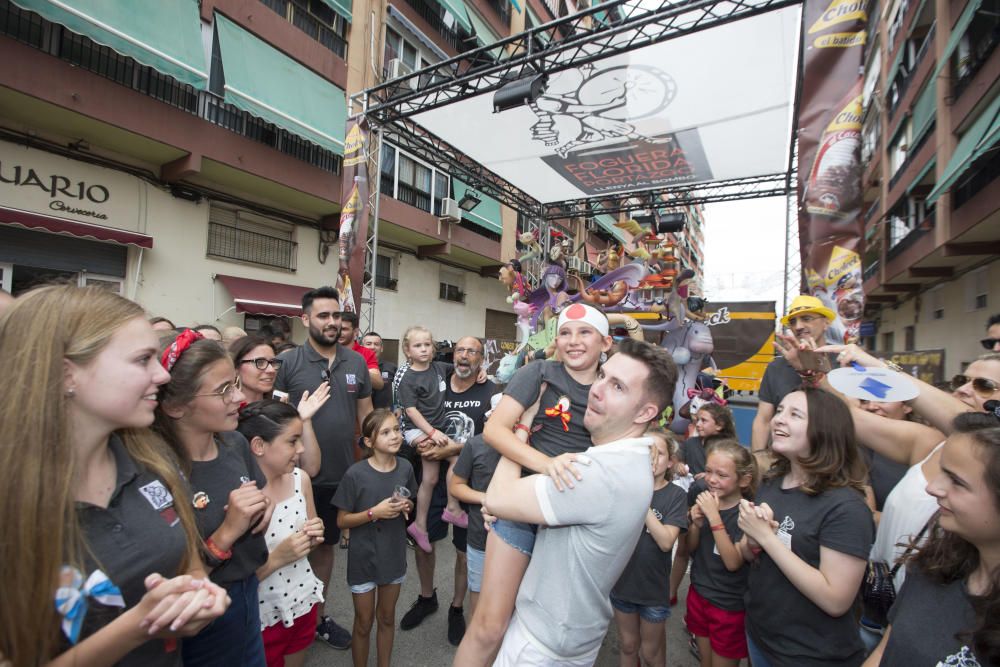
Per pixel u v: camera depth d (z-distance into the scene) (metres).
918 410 1.86
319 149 9.28
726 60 4.87
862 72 3.48
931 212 9.77
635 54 4.85
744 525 1.81
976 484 1.08
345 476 2.68
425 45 11.84
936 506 1.66
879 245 13.80
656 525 2.42
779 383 3.25
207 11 7.38
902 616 1.23
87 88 5.92
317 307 3.31
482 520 2.68
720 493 2.50
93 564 1.01
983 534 1.08
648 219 9.35
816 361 2.20
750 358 8.54
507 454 1.56
